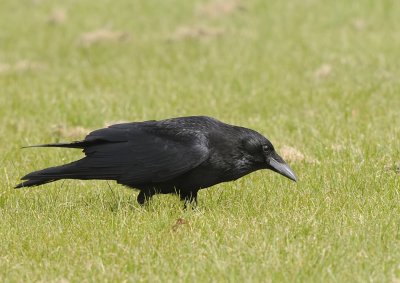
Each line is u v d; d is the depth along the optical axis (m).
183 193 11.00
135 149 10.58
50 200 11.56
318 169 12.84
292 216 10.18
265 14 31.94
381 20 29.55
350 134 15.12
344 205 10.73
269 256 8.66
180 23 31.83
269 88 20.70
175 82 22.20
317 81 21.48
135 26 31.77
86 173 10.46
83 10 35.00
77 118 17.95
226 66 24.14
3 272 8.68
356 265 8.38
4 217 10.81
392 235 9.34
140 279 8.32
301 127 16.19
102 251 9.21
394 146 14.04
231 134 10.69
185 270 8.48
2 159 14.42
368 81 20.83
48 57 27.70
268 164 10.86
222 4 33.06
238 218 10.18
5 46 29.72
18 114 18.88
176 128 10.72
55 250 9.25
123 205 11.16
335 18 30.17
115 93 21.22
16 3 36.69
